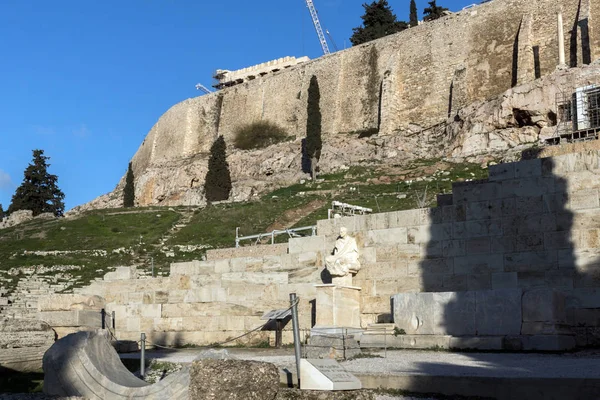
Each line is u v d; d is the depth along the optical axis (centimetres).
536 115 6650
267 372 1295
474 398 1382
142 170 13675
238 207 6988
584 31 7381
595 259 2008
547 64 7775
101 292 3058
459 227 2250
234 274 2739
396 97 9225
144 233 6600
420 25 9406
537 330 1847
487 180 2222
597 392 1262
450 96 8719
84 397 1484
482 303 1947
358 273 2395
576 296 2006
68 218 7806
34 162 10675
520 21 8238
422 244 2309
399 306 2106
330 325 2241
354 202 6041
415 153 8062
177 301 2845
